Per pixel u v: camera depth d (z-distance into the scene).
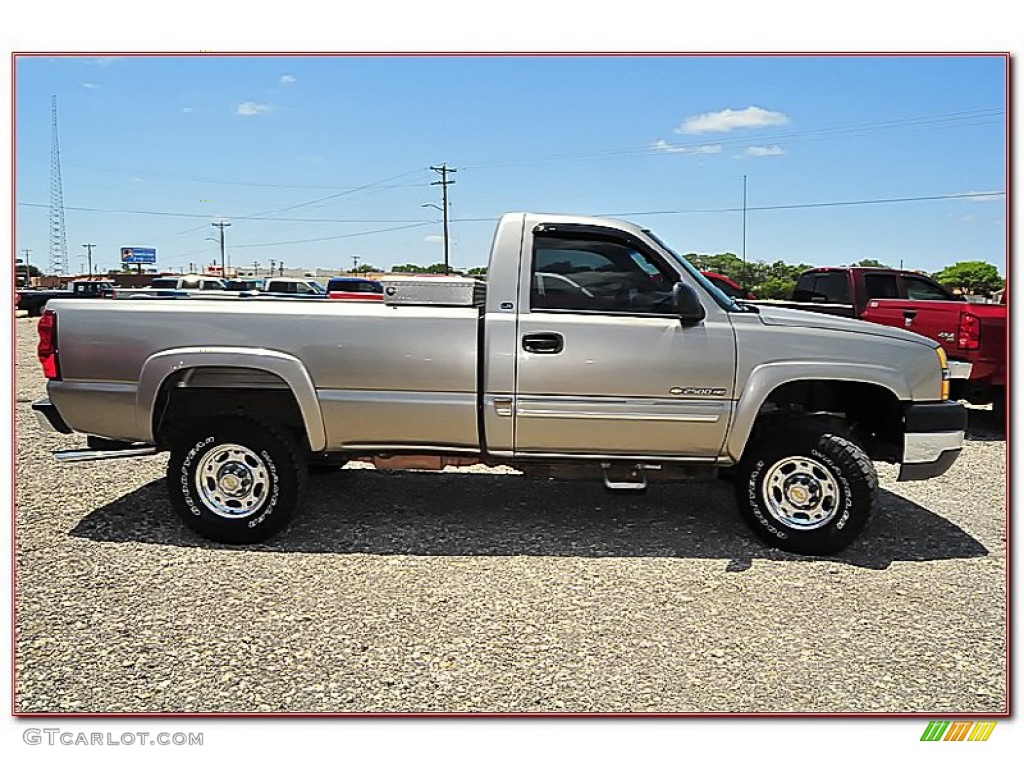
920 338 5.14
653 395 4.96
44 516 5.54
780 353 4.96
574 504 5.97
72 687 3.48
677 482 6.61
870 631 4.05
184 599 4.29
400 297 5.10
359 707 3.37
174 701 3.39
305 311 5.01
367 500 5.98
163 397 5.08
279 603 4.26
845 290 10.93
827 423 5.08
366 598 4.34
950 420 5.06
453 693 3.47
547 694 3.47
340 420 5.03
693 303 4.82
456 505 5.90
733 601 4.37
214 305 5.05
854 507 4.88
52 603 4.23
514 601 4.32
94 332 5.03
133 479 6.47
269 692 3.46
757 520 5.07
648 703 3.42
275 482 4.98
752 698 3.47
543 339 4.94
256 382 5.23
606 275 5.07
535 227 5.05
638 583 4.58
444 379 4.98
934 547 5.21
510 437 5.04
